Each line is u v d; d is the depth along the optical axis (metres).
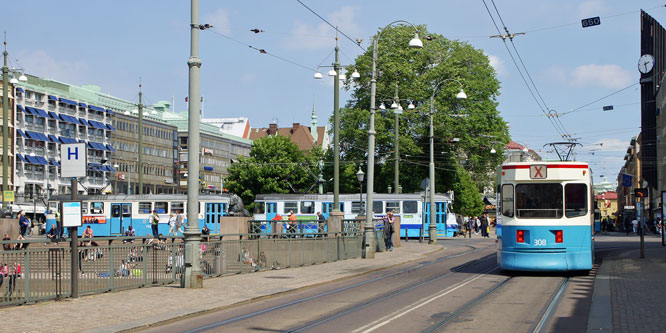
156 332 12.77
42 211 84.94
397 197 56.03
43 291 15.87
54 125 103.75
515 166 23.36
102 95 117.25
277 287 19.64
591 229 23.36
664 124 79.94
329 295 18.41
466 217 75.88
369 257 32.25
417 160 60.34
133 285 18.66
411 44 29.81
